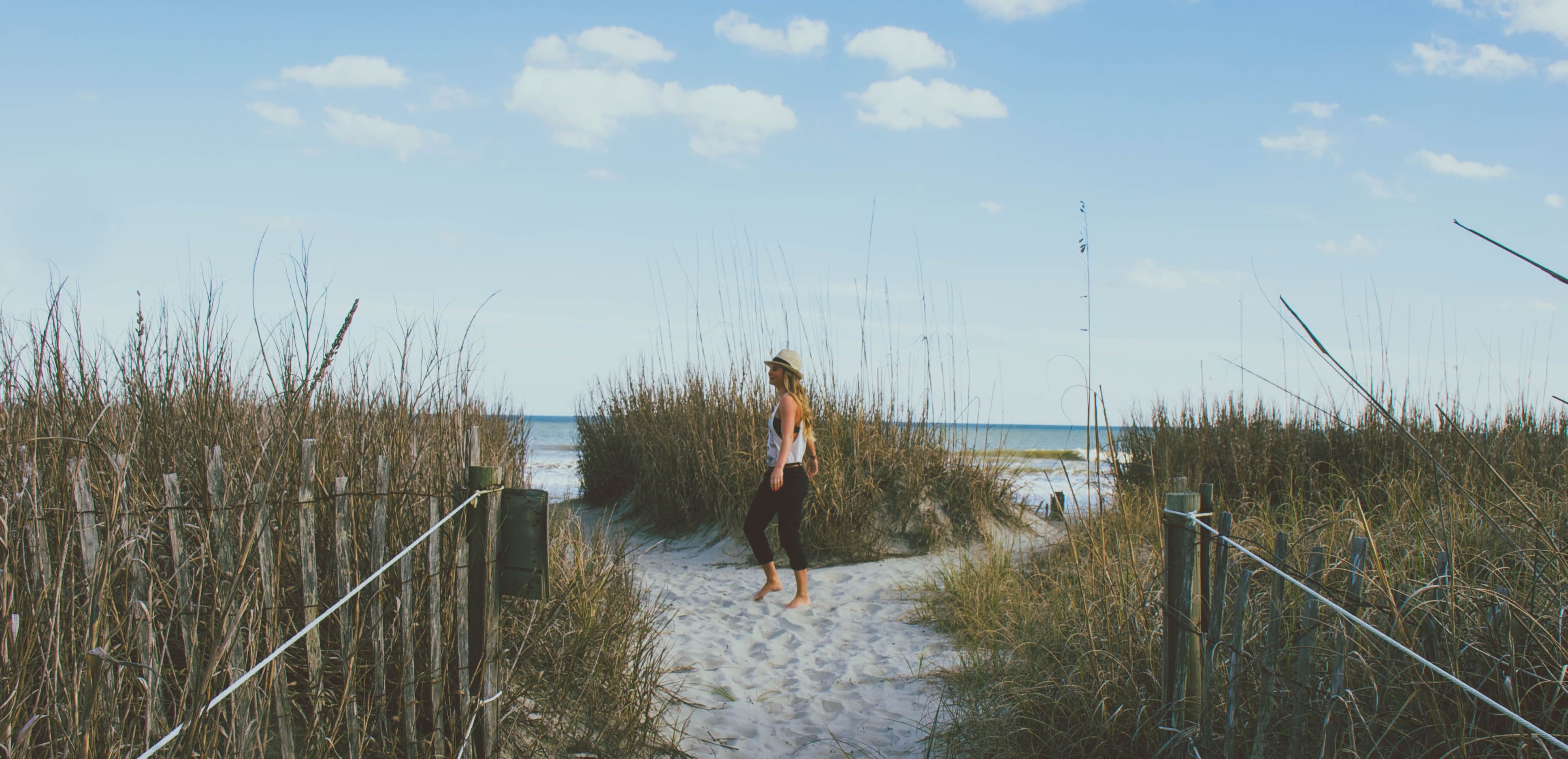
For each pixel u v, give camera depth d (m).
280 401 2.99
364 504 2.73
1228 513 2.34
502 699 2.87
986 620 4.53
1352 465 6.73
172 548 1.95
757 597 5.65
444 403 3.86
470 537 2.49
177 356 3.29
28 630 1.85
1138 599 3.13
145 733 1.88
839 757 3.15
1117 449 8.94
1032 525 7.57
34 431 2.39
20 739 1.59
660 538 7.87
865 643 4.64
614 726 3.14
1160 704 2.69
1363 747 2.21
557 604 3.42
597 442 9.65
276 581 2.09
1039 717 3.04
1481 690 2.21
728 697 3.80
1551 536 2.77
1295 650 2.62
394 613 2.67
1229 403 8.44
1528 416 6.46
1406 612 2.38
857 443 7.37
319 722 2.23
